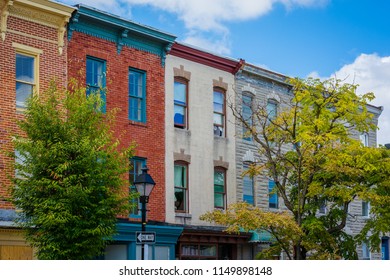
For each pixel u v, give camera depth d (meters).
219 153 32.84
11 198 21.64
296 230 23.83
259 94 35.16
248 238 32.91
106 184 21.16
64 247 20.52
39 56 25.59
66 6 26.14
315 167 26.52
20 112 24.81
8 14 24.72
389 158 27.39
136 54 29.61
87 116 21.64
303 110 27.78
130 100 29.38
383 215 28.02
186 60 31.89
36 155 20.70
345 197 26.27
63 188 20.33
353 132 41.75
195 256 31.03
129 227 27.53
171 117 30.81
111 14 28.00
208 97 32.75
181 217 30.55
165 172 30.08
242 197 33.72
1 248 23.66
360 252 40.34
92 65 27.98
